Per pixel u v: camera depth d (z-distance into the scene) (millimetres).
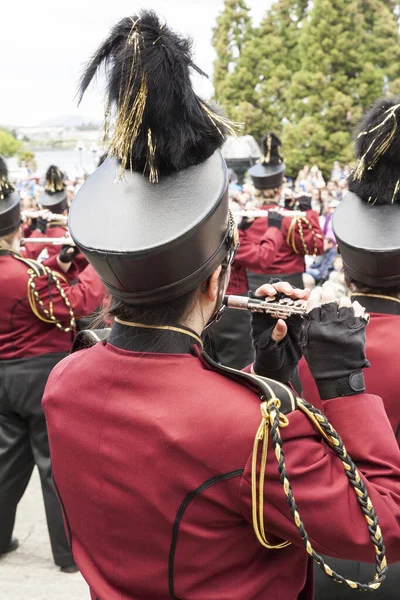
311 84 21703
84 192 1188
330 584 1671
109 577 1185
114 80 1108
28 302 3039
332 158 21344
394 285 1865
